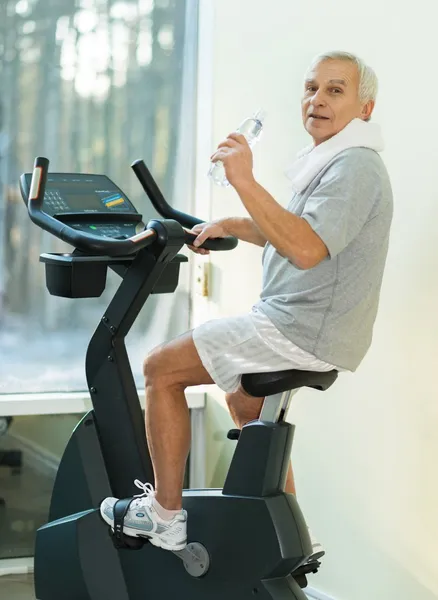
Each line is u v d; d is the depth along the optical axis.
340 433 3.11
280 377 2.28
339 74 2.30
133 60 3.84
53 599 2.77
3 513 3.66
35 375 3.81
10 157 3.71
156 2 3.85
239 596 2.40
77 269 2.54
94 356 2.72
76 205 2.71
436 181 2.68
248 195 2.12
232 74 3.60
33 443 3.69
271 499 2.38
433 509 2.73
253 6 3.47
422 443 2.77
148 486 2.65
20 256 3.75
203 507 2.49
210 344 2.34
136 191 3.90
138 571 2.63
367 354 2.98
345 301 2.24
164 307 3.98
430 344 2.72
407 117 2.78
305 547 2.37
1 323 3.76
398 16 2.80
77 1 3.74
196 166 3.94
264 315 2.30
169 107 3.91
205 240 2.60
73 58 3.75
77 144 3.80
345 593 3.10
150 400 2.46
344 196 2.15
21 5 3.66
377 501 2.95
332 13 3.08
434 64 2.67
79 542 2.69
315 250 2.09
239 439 2.44
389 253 2.88
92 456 2.74
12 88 3.68
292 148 3.29
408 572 2.83
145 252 2.53
